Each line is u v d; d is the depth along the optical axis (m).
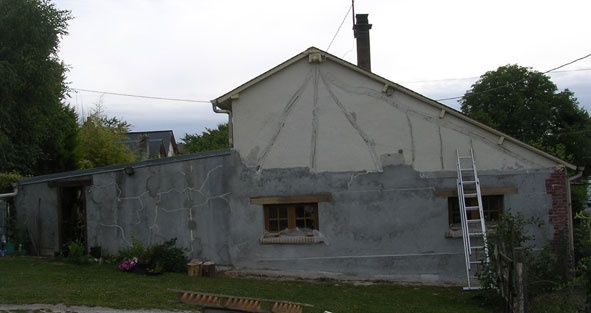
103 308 9.63
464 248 13.52
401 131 14.16
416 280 14.02
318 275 14.13
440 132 14.10
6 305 9.57
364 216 14.15
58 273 12.96
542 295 11.65
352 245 14.15
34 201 16.31
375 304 11.45
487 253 11.82
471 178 13.97
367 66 17.31
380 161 14.16
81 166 29.11
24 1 21.89
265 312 7.57
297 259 14.16
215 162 14.46
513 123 36.84
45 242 16.09
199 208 14.53
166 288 11.55
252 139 14.30
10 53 21.86
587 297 9.52
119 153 33.09
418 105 14.15
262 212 14.26
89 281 12.13
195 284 12.38
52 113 25.06
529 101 36.81
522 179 14.02
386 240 14.12
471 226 14.03
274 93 14.27
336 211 14.17
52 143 27.72
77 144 29.38
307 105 14.23
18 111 22.78
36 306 9.55
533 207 13.98
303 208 14.45
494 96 37.16
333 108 14.22
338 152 14.20
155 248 13.98
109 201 15.13
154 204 14.80
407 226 14.09
